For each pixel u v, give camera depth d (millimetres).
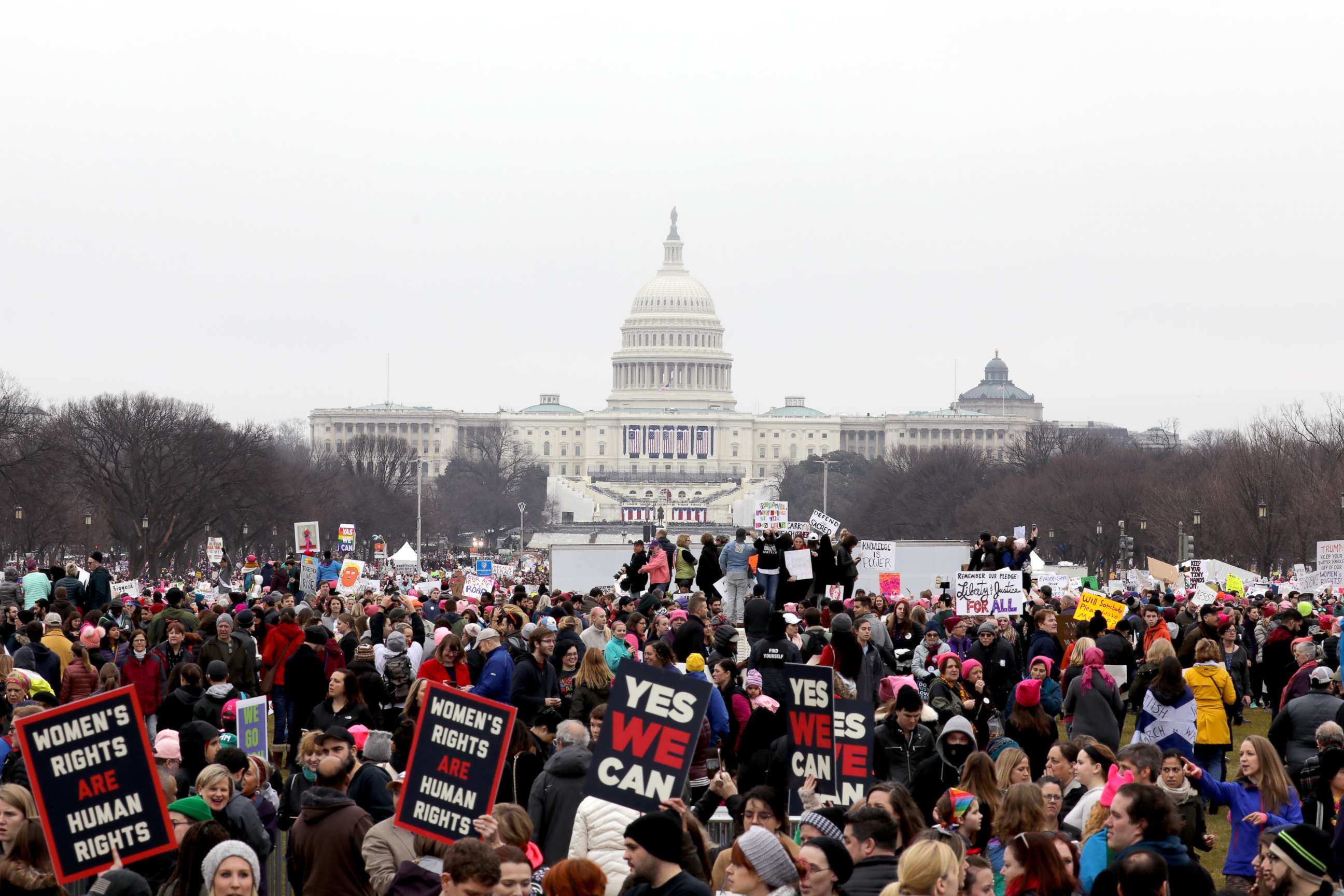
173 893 20625
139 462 177125
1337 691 34219
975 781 23125
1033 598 54375
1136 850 18109
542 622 38469
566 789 24016
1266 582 104562
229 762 23391
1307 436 194000
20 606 56562
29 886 19578
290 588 67000
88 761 19984
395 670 37250
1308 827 19344
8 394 182125
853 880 19000
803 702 23375
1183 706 31000
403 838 21672
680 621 38688
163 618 42875
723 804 28141
